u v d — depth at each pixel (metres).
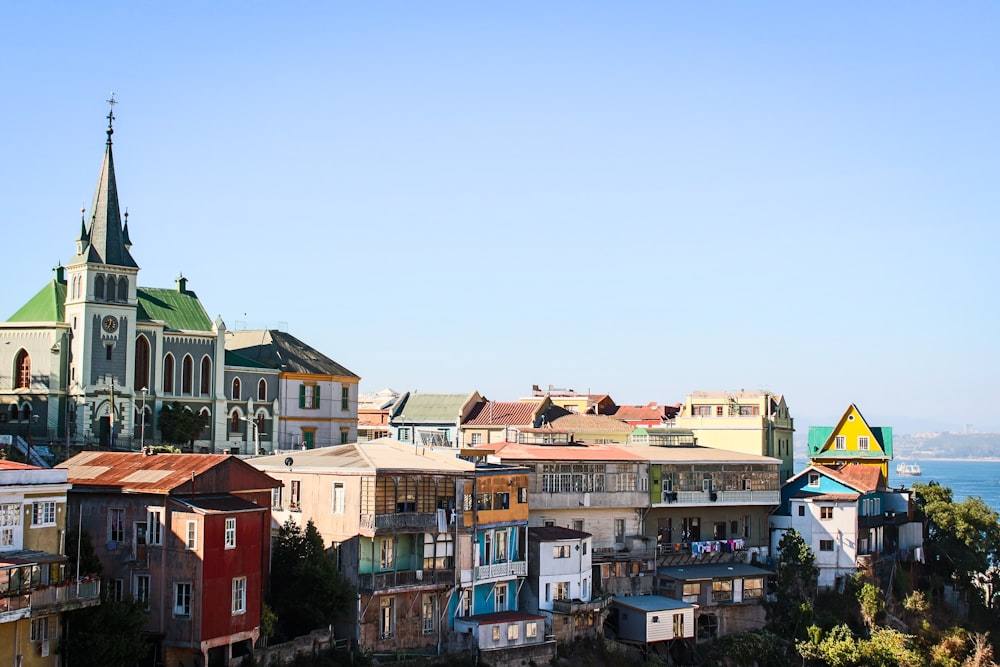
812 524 105.44
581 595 88.75
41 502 60.59
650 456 100.75
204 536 63.84
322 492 79.44
